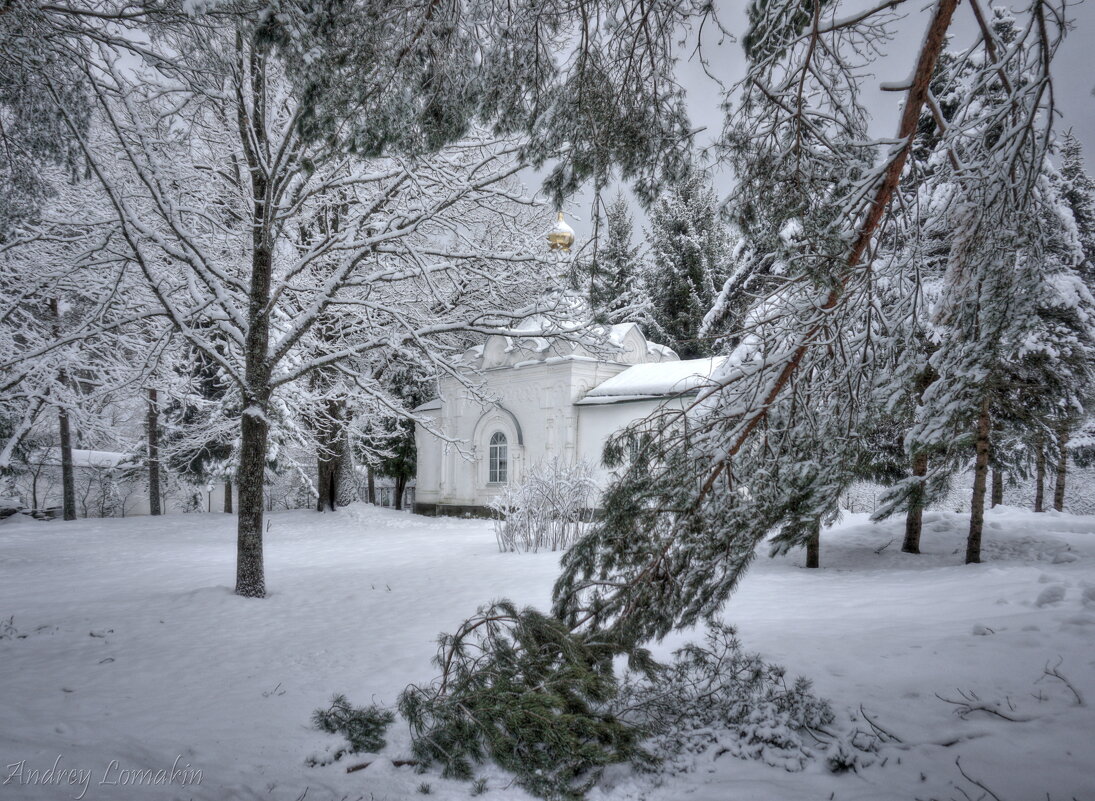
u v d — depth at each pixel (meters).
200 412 26.03
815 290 4.44
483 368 28.25
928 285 8.02
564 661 4.84
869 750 4.44
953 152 4.57
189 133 11.13
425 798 4.20
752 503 4.75
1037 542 13.18
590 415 24.84
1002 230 4.33
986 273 4.37
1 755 4.26
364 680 6.71
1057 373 11.28
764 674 5.27
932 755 4.31
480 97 5.08
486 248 15.06
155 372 17.09
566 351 25.31
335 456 24.84
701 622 7.63
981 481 12.09
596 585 5.26
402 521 25.39
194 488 35.12
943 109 8.98
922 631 6.93
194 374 23.88
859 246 4.40
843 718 4.92
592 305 6.28
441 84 4.71
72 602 11.52
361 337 19.17
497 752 4.31
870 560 13.17
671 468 4.94
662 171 5.54
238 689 6.54
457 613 9.77
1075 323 11.02
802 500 4.69
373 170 13.67
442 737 4.54
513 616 5.04
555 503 16.52
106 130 12.13
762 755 4.50
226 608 10.65
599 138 5.31
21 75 5.80
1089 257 17.50
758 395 4.75
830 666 5.95
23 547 19.69
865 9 4.05
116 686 6.67
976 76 4.35
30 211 7.07
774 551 4.94
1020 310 4.36
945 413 4.52
